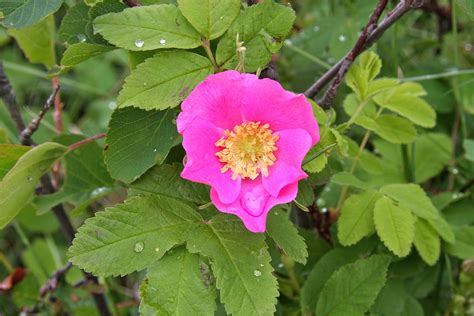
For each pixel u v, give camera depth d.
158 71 0.34
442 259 0.43
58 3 0.34
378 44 0.49
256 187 0.32
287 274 0.42
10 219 0.37
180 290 0.32
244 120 0.33
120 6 0.35
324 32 0.50
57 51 0.48
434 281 0.42
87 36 0.35
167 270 0.32
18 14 0.33
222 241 0.33
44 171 0.37
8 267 0.51
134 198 0.33
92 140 0.41
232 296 0.32
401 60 0.53
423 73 0.51
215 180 0.32
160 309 0.32
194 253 0.33
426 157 0.46
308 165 0.34
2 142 0.40
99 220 0.32
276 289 0.32
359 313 0.37
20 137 0.41
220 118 0.32
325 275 0.40
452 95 0.50
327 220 0.43
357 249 0.41
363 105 0.39
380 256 0.38
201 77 0.34
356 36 0.49
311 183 0.35
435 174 0.46
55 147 0.37
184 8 0.33
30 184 0.37
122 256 0.32
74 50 0.34
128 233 0.32
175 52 0.34
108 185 0.42
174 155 0.37
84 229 0.32
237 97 0.32
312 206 0.41
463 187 0.46
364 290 0.38
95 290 0.47
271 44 0.34
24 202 0.37
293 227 0.34
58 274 0.47
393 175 0.45
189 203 0.35
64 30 0.35
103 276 0.32
